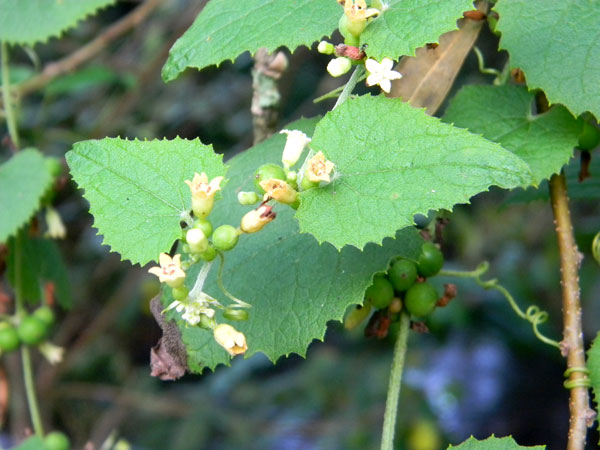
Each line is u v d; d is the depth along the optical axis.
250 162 0.22
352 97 0.17
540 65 0.19
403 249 0.18
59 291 0.33
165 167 0.17
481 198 0.59
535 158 0.20
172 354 0.19
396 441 0.57
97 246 0.61
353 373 0.59
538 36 0.19
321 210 0.15
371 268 0.18
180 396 0.60
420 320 0.23
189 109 0.58
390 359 0.59
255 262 0.19
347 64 0.17
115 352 0.63
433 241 0.22
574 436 0.20
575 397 0.20
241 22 0.19
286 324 0.19
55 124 0.58
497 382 0.67
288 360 0.65
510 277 0.56
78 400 0.63
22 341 0.31
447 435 0.61
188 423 0.58
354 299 0.18
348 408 0.58
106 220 0.16
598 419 0.20
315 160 0.15
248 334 0.19
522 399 0.68
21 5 0.30
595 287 0.62
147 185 0.17
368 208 0.15
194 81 0.59
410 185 0.15
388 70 0.16
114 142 0.17
